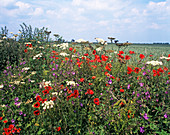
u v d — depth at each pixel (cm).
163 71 362
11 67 465
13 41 568
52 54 521
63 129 246
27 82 373
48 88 300
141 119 263
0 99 316
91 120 271
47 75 410
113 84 344
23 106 300
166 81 346
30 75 405
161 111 280
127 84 341
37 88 371
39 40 592
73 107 282
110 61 457
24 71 426
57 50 564
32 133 239
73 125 249
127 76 364
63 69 412
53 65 452
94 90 333
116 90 329
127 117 254
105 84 347
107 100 276
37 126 250
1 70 474
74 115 262
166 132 256
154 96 298
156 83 328
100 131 249
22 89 347
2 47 521
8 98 333
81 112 275
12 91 341
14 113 283
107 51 463
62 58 479
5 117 271
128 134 241
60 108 265
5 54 511
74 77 366
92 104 302
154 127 252
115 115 256
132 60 469
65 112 263
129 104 272
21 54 517
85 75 371
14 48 541
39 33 592
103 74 374
